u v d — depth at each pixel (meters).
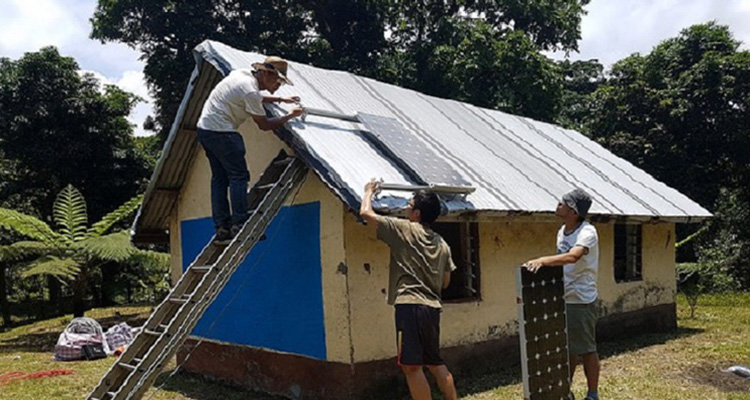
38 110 18.88
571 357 5.66
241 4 21.17
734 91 22.14
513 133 11.27
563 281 5.23
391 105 9.03
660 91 23.44
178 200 9.35
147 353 4.98
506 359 8.09
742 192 23.73
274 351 7.18
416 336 4.70
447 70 22.47
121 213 15.52
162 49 20.12
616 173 11.74
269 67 6.10
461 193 6.81
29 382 8.65
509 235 8.35
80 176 20.33
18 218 14.20
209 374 8.23
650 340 10.33
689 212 11.23
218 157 5.89
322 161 6.12
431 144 8.17
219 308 8.06
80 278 14.67
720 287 19.88
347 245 6.39
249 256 7.58
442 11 25.14
